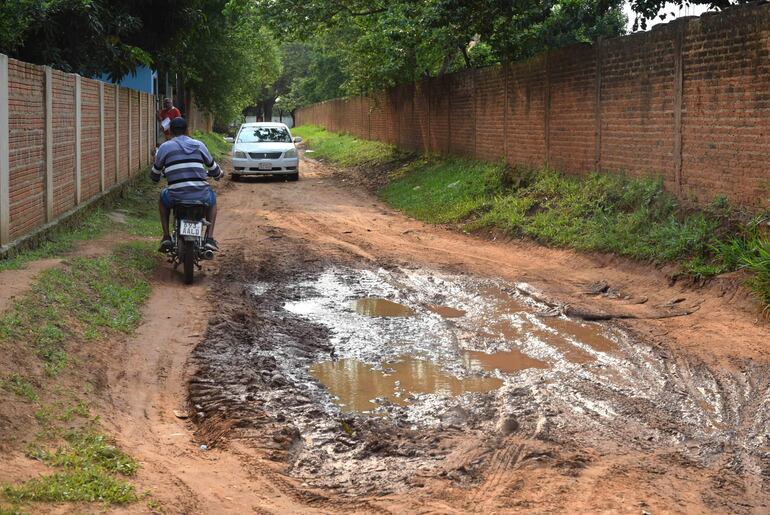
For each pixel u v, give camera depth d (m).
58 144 12.00
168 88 31.45
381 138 33.66
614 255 11.37
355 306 9.73
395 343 8.19
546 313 9.29
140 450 5.32
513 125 18.22
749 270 9.18
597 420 6.00
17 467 4.62
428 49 24.05
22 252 9.85
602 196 13.28
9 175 9.55
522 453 5.32
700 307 9.06
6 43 14.45
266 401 6.42
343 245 13.83
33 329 6.80
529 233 13.51
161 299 9.48
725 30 10.50
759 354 7.41
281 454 5.39
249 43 34.00
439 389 6.82
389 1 22.34
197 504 4.53
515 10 15.80
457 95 22.28
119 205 16.56
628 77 13.10
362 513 4.50
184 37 22.08
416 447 5.50
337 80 52.03
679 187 11.66
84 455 4.96
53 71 11.52
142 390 6.57
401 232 15.36
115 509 4.27
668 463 5.19
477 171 19.11
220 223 16.28
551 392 6.64
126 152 18.73
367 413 6.26
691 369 7.15
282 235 14.81
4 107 9.22
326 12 23.09
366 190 23.16
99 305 8.32
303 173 29.47
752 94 10.01
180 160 10.41
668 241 10.61
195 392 6.58
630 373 7.13
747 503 4.62
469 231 15.12
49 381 6.05
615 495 4.69
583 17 15.61
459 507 4.56
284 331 8.50
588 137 14.59
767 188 9.80
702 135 11.09
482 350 7.95
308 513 4.50
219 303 9.42
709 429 5.82
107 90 16.05
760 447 5.48
